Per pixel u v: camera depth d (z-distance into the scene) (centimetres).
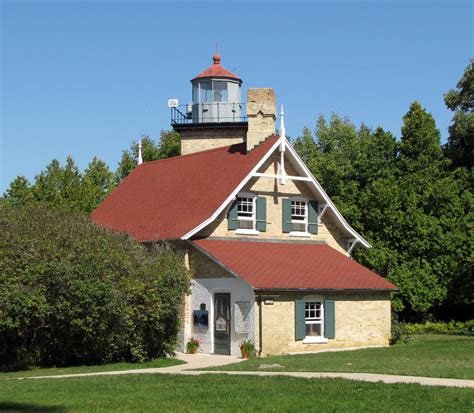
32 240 2439
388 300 3328
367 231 4275
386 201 4256
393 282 4109
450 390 1677
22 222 2545
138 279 2586
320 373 2084
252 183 3397
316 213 3578
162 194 3706
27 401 1680
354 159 5400
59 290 2414
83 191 5175
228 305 3017
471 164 5209
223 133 4472
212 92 4512
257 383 1883
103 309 2441
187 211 3362
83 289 2405
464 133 5169
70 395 1759
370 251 4141
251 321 2898
